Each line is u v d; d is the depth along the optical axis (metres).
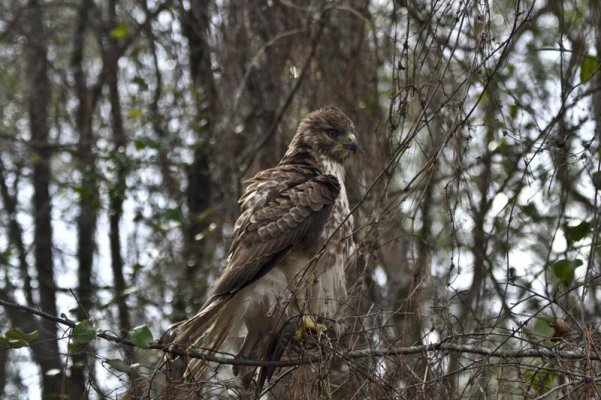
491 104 13.19
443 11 11.22
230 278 11.24
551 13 12.77
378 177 10.25
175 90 18.59
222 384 9.92
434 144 11.84
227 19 16.91
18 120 20.28
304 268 10.69
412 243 11.60
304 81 15.96
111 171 18.00
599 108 12.59
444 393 9.76
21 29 20.19
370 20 15.72
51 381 16.16
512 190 13.69
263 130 16.20
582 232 11.55
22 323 17.83
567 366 9.76
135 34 19.41
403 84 11.63
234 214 16.39
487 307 12.68
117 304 17.08
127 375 10.66
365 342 10.71
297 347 10.70
